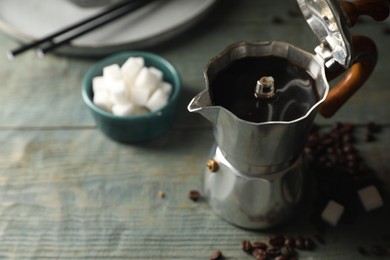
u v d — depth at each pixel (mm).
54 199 715
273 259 672
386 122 767
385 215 698
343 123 763
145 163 743
